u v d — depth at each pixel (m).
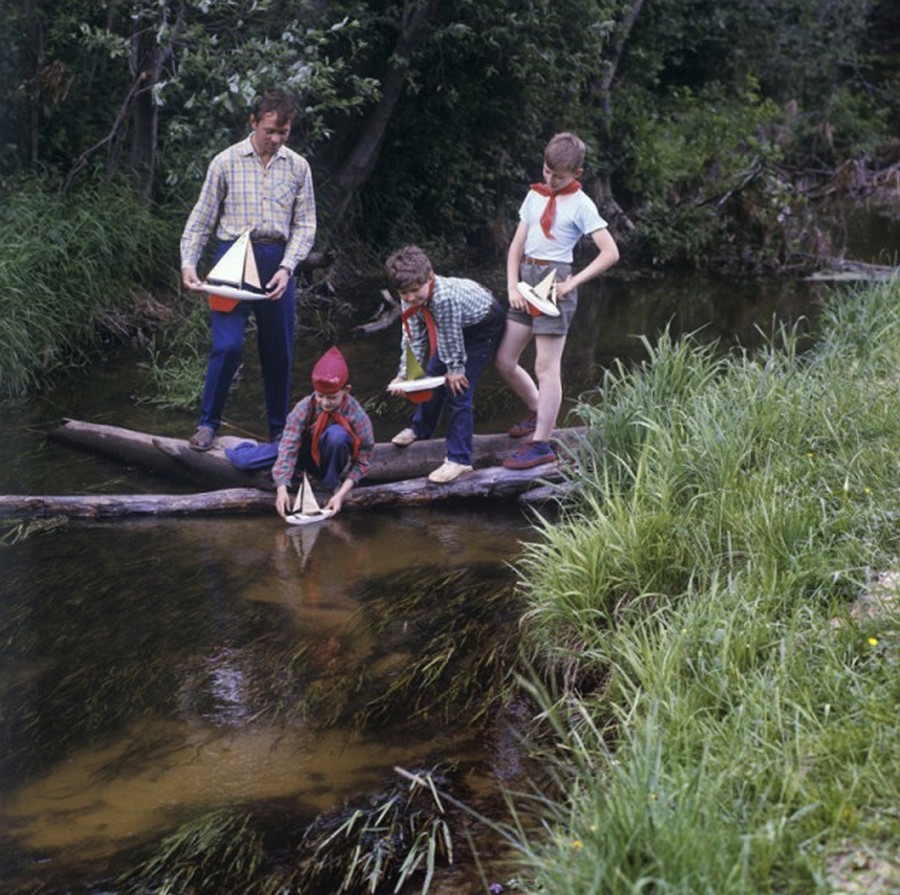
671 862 2.95
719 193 13.98
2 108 10.18
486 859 3.62
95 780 4.00
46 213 9.30
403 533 6.05
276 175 6.34
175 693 4.54
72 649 4.85
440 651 4.86
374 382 8.70
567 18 13.23
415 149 13.04
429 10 11.55
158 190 10.72
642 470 5.59
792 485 5.27
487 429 7.79
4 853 3.63
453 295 6.12
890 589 4.21
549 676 4.68
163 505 6.16
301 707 4.46
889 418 5.82
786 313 11.22
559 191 6.18
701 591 4.60
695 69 19.89
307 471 6.36
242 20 9.95
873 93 22.59
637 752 3.46
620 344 10.06
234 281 6.24
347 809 3.86
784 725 3.60
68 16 10.32
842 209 17.56
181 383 8.26
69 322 8.94
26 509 6.09
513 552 5.83
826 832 3.09
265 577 5.51
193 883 3.50
